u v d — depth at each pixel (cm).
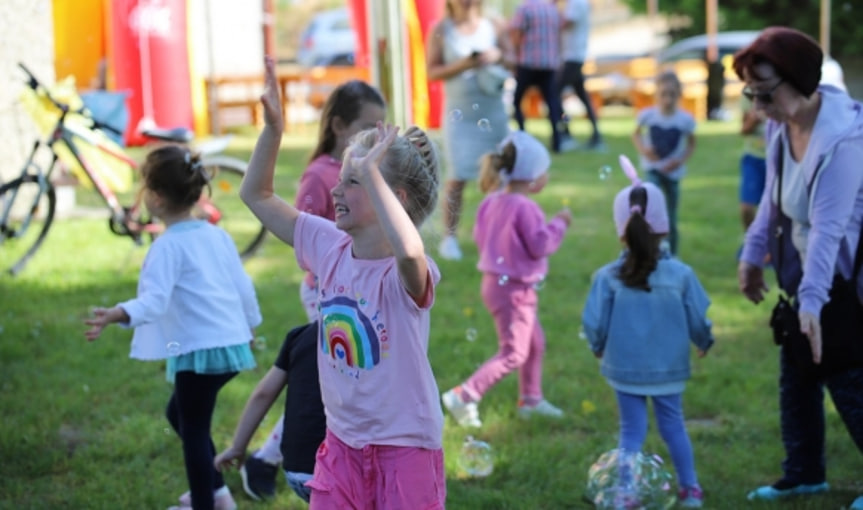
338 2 4762
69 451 450
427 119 1377
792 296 382
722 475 428
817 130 360
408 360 259
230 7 1866
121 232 745
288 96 1831
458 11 805
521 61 1300
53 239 851
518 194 480
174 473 429
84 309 659
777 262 383
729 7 2542
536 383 496
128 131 1334
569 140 1402
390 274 260
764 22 2477
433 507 262
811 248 358
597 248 838
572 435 472
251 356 367
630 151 1407
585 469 431
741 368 558
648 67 2153
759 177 703
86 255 800
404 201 264
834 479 418
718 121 1928
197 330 353
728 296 696
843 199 355
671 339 396
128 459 443
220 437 463
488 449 435
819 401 397
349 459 265
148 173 361
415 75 1344
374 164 244
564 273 760
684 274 398
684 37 2661
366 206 260
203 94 1455
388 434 260
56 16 1425
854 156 355
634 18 3856
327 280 271
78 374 539
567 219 482
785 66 357
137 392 518
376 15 925
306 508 396
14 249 809
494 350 583
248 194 283
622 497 379
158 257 350
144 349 359
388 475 260
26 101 770
